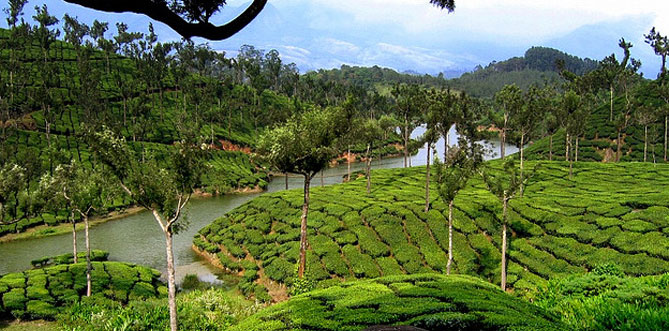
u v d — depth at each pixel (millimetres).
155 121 114875
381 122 71812
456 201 49562
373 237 44188
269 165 35188
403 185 65688
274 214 55375
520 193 50469
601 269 22766
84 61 117938
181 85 135375
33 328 30906
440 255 39906
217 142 117188
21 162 61156
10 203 50125
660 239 35156
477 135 69312
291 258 43094
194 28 6961
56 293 34875
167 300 32625
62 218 65875
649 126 96062
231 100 141375
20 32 124062
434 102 52156
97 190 34875
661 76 106750
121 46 163625
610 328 10398
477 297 14445
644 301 12352
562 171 67125
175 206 25922
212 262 49875
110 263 43125
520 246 39375
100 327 25297
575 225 40406
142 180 24469
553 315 12680
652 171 61906
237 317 27641
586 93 108688
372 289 17453
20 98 100250
